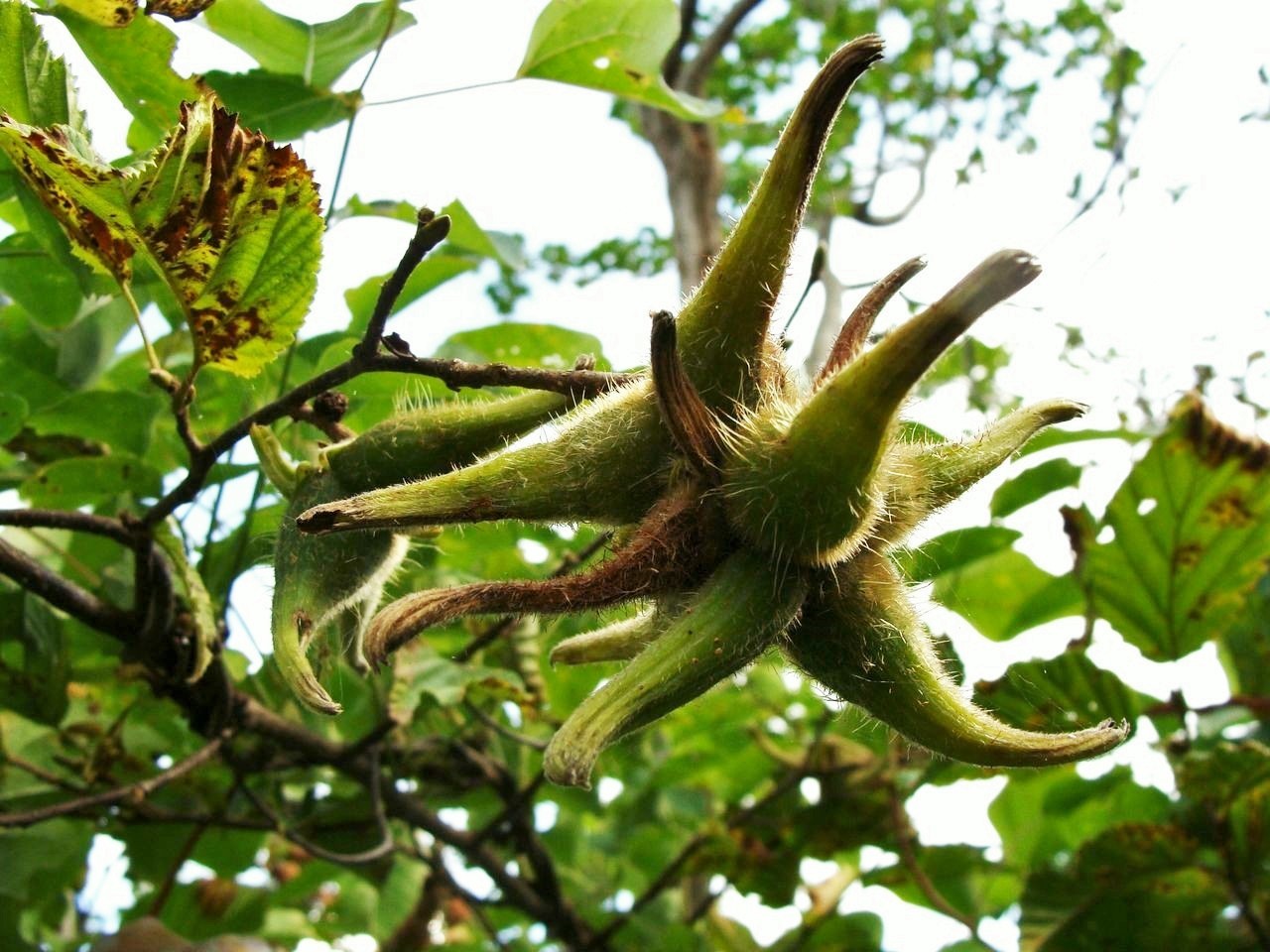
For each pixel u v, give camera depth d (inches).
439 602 66.1
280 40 100.4
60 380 119.4
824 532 65.3
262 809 118.1
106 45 88.4
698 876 162.7
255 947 114.0
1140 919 128.1
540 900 141.0
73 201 75.1
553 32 107.7
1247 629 133.7
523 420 81.1
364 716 135.3
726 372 69.2
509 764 149.5
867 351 63.2
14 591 112.8
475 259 133.6
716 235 205.9
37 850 132.6
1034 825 160.6
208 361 81.4
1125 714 118.4
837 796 145.1
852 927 157.1
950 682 70.3
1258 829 122.1
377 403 114.7
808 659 70.9
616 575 67.1
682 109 113.8
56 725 117.9
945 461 72.3
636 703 63.7
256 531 110.3
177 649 98.3
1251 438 118.0
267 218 75.9
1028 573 138.4
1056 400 74.5
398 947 163.5
